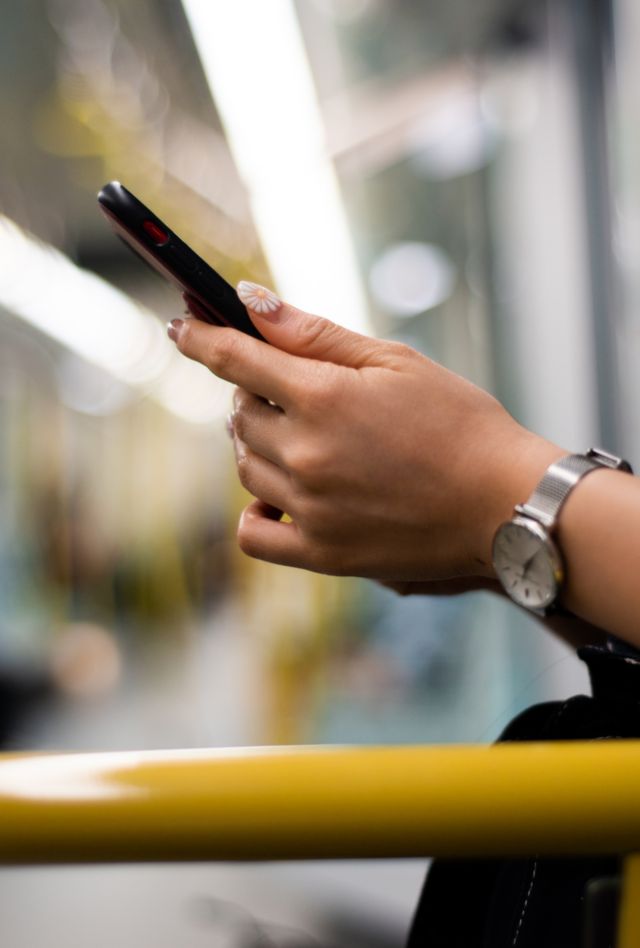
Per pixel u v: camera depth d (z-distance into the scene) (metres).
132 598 6.02
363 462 0.48
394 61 2.84
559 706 0.50
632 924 0.30
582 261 2.40
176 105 3.44
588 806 0.28
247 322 0.52
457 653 3.21
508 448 0.48
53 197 4.83
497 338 2.80
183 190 3.87
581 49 2.38
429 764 0.28
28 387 6.45
